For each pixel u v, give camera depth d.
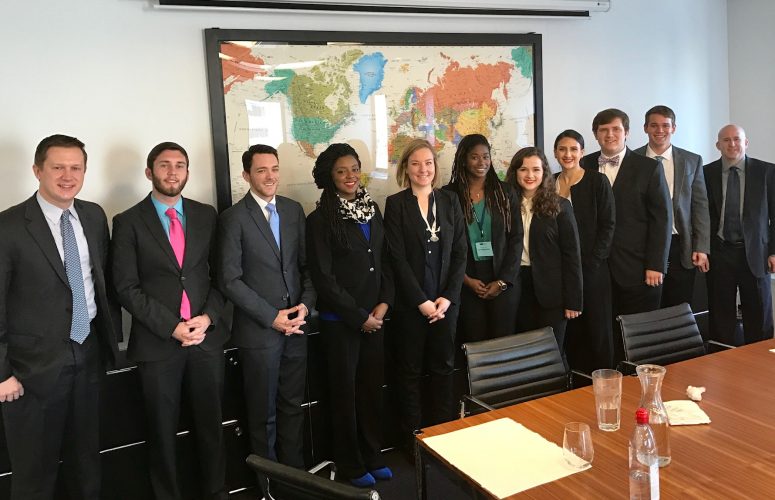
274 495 1.67
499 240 3.33
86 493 2.69
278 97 3.34
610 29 4.32
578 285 3.41
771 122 4.61
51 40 2.90
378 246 3.09
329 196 3.04
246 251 2.89
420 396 3.45
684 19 4.62
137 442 2.92
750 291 4.02
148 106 3.10
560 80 4.18
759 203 3.92
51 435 2.55
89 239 2.61
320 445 3.34
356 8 3.46
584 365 3.80
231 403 3.10
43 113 2.90
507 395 2.49
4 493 2.64
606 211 3.55
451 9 3.72
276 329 2.93
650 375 1.81
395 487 3.10
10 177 2.86
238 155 3.27
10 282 2.46
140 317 2.64
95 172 3.01
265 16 3.31
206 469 2.89
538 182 3.40
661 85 4.57
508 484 1.56
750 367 2.36
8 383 2.43
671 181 3.96
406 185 3.46
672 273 4.04
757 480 1.52
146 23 3.07
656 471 1.43
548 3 3.98
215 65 3.18
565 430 1.65
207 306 2.81
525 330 3.56
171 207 2.79
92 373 2.65
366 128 3.58
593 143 4.34
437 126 3.77
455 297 3.19
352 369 3.09
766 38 4.57
